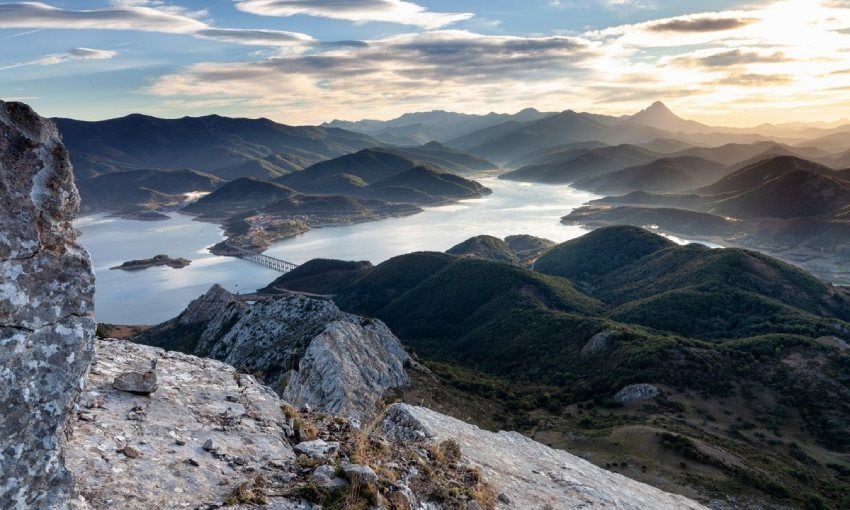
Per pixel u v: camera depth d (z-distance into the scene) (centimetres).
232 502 713
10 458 584
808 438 8238
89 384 938
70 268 652
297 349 7331
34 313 614
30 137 619
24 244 609
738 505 5347
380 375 6191
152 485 710
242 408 1038
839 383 9206
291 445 962
